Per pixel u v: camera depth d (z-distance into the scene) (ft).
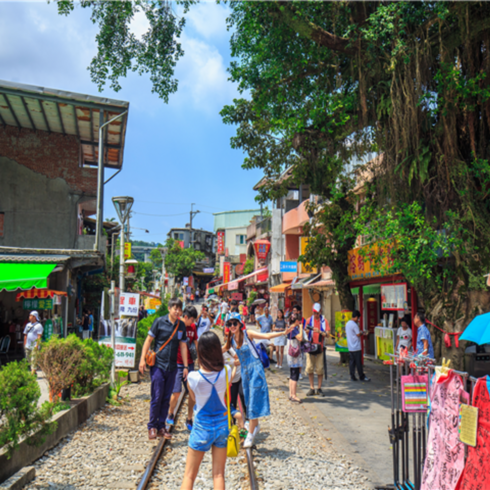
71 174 67.10
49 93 55.62
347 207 48.70
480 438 11.23
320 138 41.68
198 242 293.84
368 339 59.52
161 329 22.93
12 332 63.00
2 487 14.87
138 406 30.37
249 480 16.97
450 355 33.60
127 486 16.22
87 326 76.54
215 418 13.26
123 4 37.52
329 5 32.96
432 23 29.99
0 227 64.44
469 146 34.04
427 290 35.27
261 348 22.41
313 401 32.76
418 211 34.40
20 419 17.38
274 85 38.37
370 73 33.81
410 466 19.35
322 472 18.22
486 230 32.07
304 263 54.03
